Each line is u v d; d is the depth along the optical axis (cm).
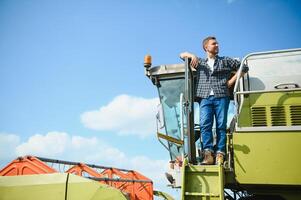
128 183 940
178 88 652
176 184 515
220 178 400
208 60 508
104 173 971
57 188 402
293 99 444
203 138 482
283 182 398
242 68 467
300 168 396
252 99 461
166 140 578
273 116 446
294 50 475
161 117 646
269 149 411
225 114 485
